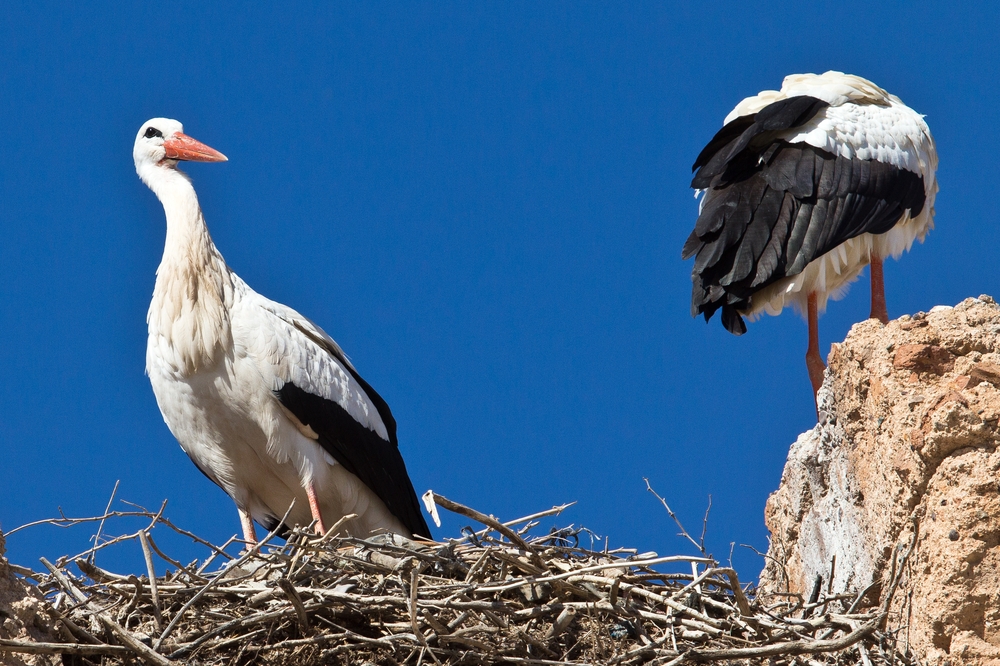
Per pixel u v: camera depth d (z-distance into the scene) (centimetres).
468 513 1024
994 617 937
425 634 1000
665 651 974
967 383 983
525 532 1136
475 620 1013
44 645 928
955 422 965
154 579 1000
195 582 1034
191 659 982
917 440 984
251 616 991
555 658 1005
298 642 984
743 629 1007
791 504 1242
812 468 1190
